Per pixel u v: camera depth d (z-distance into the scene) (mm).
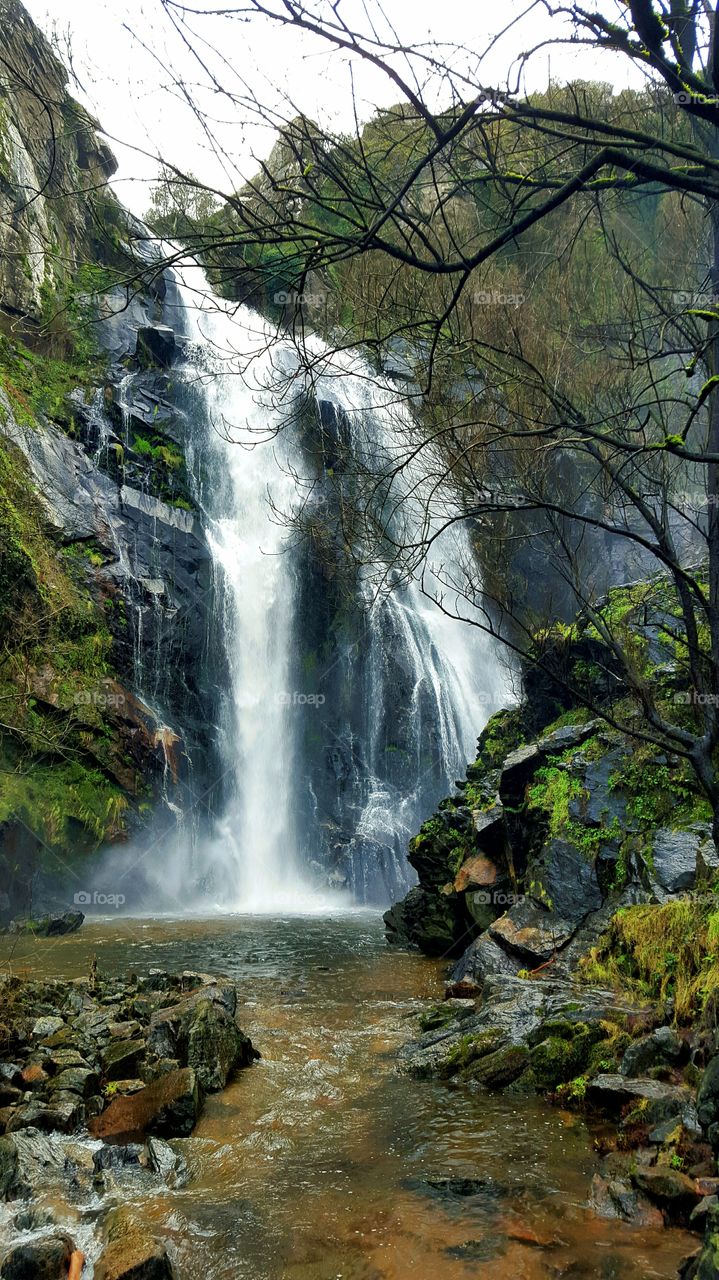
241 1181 3953
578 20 2828
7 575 15234
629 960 5898
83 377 20203
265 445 22562
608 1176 3805
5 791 13711
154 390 21844
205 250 3096
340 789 20953
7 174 16594
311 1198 3754
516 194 3309
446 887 9688
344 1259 3246
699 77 3172
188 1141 4418
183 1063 5305
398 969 9117
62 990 6691
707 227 5434
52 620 15578
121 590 17969
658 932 5660
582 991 5852
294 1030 6578
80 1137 4414
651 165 2723
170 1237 3416
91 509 18484
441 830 10414
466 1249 3275
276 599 21625
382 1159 4164
